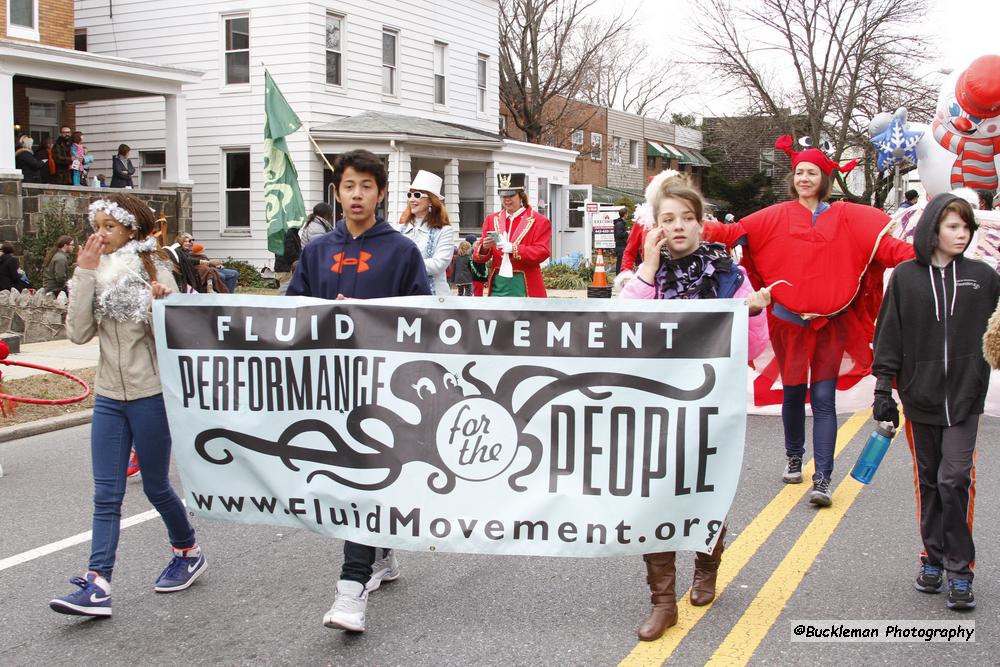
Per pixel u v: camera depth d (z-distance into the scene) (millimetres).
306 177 22156
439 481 4199
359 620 4082
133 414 4398
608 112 44625
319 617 4445
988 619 4336
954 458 4379
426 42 25719
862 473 4594
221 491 4410
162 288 4379
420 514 4211
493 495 4176
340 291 4402
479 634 4207
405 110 25141
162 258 4625
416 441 4207
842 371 6402
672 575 4168
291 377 4305
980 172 10297
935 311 4383
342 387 4254
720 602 4562
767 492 6523
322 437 4289
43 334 14297
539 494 4148
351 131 21734
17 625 4395
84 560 5348
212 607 4586
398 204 22109
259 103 22406
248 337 4324
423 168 25391
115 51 24047
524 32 37188
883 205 38844
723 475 4062
